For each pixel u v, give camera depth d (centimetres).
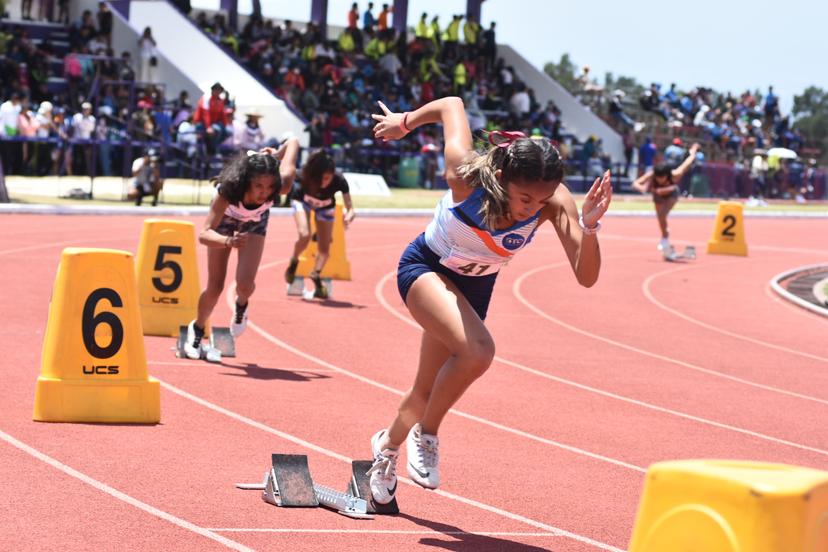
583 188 4431
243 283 970
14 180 2950
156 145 3119
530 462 754
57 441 715
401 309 1469
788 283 2061
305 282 1658
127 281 786
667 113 5394
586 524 622
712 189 4816
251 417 823
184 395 879
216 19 4091
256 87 3669
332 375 1012
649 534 329
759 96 6638
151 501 604
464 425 855
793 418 957
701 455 805
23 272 1525
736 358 1259
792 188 5294
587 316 1522
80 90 3347
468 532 590
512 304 1599
